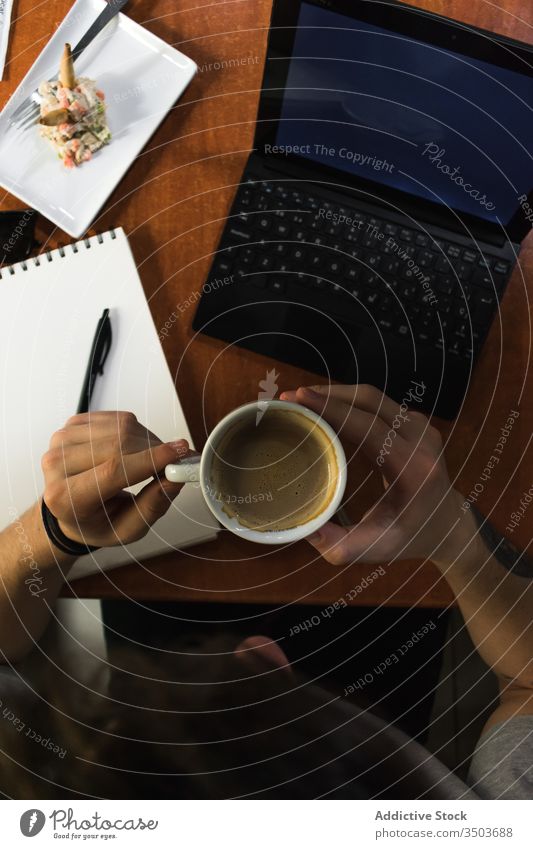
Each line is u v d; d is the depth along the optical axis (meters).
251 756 0.60
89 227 0.75
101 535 0.69
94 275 0.75
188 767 0.59
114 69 0.76
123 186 0.77
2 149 0.74
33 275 0.75
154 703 0.64
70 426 0.69
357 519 0.74
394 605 0.75
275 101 0.70
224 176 0.77
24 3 0.77
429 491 0.72
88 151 0.74
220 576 0.74
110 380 0.75
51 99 0.72
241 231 0.75
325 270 0.75
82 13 0.76
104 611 0.93
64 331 0.75
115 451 0.68
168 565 0.74
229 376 0.76
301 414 0.62
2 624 0.73
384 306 0.75
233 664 0.68
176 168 0.77
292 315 0.76
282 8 0.65
